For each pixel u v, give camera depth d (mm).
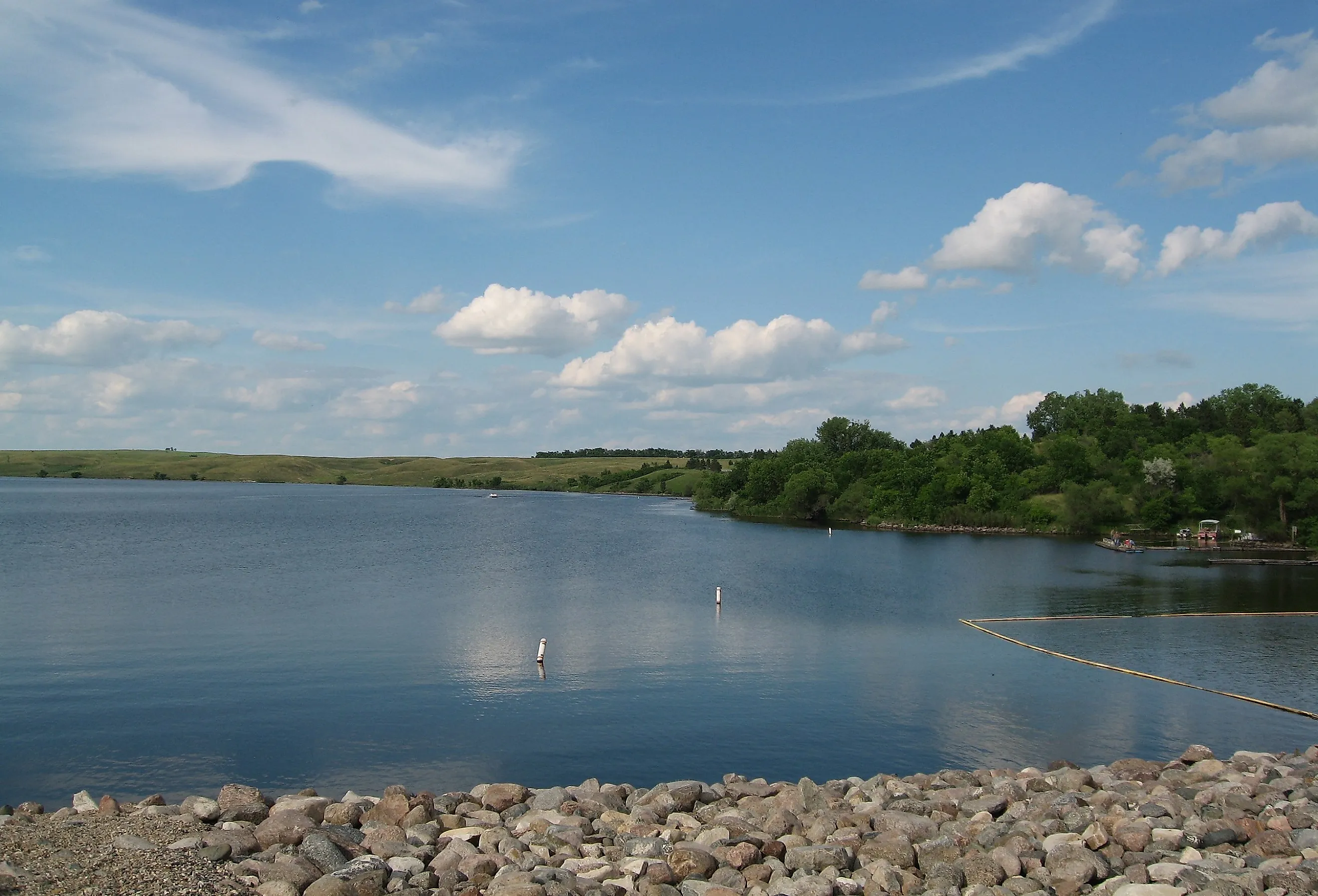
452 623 59875
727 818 23781
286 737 34781
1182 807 24484
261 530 143125
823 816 23938
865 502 181875
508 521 182500
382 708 38906
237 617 60719
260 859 19672
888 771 32281
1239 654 53562
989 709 40375
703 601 72188
